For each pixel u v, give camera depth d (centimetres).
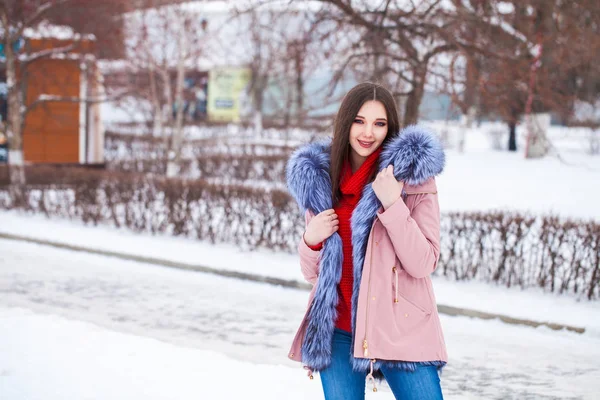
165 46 1836
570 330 743
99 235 1203
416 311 279
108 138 2698
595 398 554
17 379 464
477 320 783
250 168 2061
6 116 2014
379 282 279
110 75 2125
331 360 286
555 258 951
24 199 1423
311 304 292
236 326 743
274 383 483
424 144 277
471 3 1085
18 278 934
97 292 873
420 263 272
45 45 1919
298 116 1236
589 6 1110
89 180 1304
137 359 521
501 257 903
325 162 299
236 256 1050
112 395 441
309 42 1111
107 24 1805
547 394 561
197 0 1836
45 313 712
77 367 495
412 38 1070
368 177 292
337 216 294
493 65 1068
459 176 1775
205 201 1157
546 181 1672
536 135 1311
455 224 923
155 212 1225
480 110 1206
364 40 1048
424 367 277
